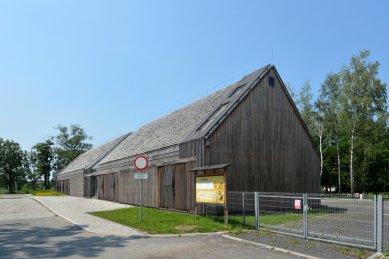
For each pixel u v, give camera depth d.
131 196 26.39
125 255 8.88
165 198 20.58
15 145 79.69
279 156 20.38
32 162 82.56
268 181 19.59
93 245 10.20
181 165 19.08
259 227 12.87
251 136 19.28
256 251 9.30
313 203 13.34
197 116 21.94
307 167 21.70
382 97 40.66
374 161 53.81
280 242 10.34
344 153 56.38
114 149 39.91
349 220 10.51
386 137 51.34
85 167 41.69
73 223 15.08
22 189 83.81
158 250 9.45
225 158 18.02
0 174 78.75
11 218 17.67
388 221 15.11
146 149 24.38
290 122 21.31
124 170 28.44
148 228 13.02
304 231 10.95
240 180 18.42
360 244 9.62
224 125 18.28
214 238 11.22
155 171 22.22
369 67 40.81
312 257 8.47
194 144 18.02
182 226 13.39
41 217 18.11
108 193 32.53
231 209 17.41
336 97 44.12
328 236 10.45
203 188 14.84
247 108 19.39
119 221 15.44
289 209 18.61
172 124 25.39
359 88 40.53
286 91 21.33
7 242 10.80
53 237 11.68
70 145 87.06
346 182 56.38
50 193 53.00
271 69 20.97
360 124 40.97
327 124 45.59
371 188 56.94
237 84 22.11
